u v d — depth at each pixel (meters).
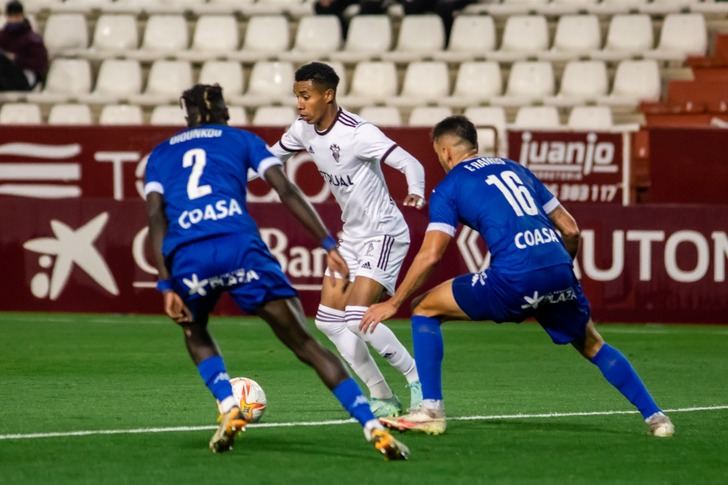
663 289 48.69
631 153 52.06
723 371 36.22
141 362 37.69
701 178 51.16
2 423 26.45
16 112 63.28
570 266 24.27
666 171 51.31
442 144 25.30
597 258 48.88
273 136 51.44
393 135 50.69
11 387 32.38
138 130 52.38
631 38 65.00
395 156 27.28
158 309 51.34
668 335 45.41
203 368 22.66
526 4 67.88
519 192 24.39
